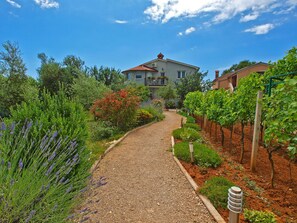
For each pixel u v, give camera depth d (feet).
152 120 43.65
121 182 11.39
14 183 4.96
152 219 7.84
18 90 39.32
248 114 14.83
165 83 95.86
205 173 12.44
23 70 41.88
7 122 7.70
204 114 31.17
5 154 5.65
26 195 5.07
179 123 41.14
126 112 30.66
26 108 8.46
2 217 4.60
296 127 7.75
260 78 15.56
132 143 22.33
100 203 8.84
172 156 16.75
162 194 9.96
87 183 7.68
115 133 27.86
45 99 9.68
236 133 27.63
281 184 10.82
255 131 12.77
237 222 6.06
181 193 10.07
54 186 5.64
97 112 32.24
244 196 9.16
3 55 40.60
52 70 76.07
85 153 9.55
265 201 8.87
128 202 9.10
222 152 17.93
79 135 8.90
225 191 9.18
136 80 96.99
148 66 103.04
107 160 15.69
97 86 56.49
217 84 92.99
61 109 9.54
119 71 99.60
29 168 5.57
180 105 85.97
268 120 10.07
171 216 8.07
